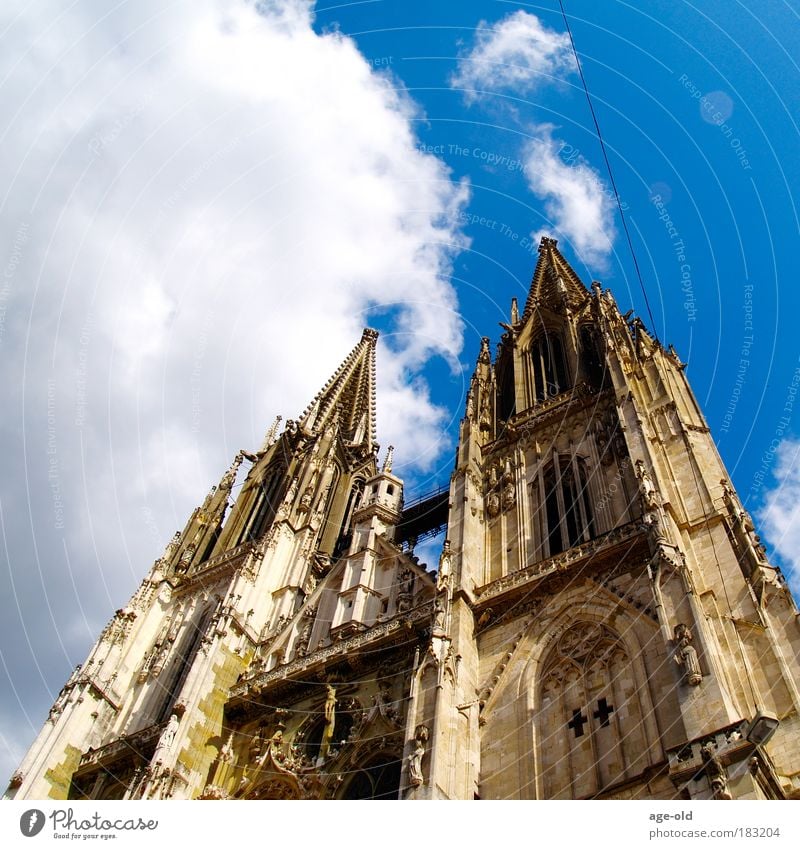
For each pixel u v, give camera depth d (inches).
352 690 1819.6
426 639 1732.3
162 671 2429.9
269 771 1739.7
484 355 3026.6
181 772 1747.0
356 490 3356.3
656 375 2265.0
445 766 1363.2
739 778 1021.2
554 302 3144.7
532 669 1606.8
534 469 2257.6
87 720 2230.6
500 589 1811.0
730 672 1330.0
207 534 3125.0
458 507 2150.6
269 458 3489.2
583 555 1738.4
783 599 1437.0
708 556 1578.5
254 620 2314.2
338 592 2253.9
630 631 1533.0
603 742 1401.3
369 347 4498.0
